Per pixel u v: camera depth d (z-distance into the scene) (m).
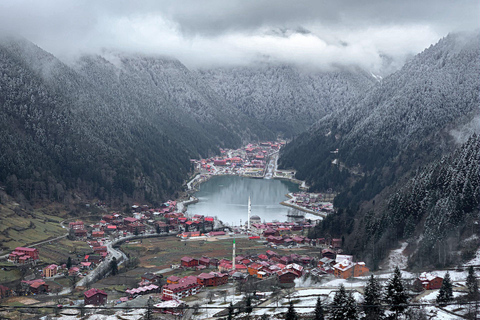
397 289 173.12
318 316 177.00
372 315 170.88
